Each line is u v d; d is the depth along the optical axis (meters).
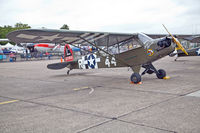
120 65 7.90
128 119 3.30
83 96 5.25
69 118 3.46
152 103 4.25
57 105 4.38
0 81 8.79
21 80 8.99
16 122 3.34
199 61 17.19
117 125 3.04
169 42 6.50
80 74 10.81
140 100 4.57
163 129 2.82
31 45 38.69
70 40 7.18
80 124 3.14
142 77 8.43
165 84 6.57
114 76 9.41
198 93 5.08
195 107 3.84
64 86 7.01
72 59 10.43
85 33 6.36
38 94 5.73
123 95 5.18
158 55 6.73
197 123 3.01
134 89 5.95
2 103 4.75
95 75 10.12
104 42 7.79
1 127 3.13
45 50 38.75
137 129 2.86
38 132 2.88
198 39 14.05
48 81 8.45
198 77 7.95
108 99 4.80
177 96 4.82
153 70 7.88
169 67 12.65
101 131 2.83
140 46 7.07
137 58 7.20
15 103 4.72
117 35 6.91
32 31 5.46
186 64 14.53
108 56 8.26
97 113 3.70
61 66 10.54
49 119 3.44
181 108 3.81
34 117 3.57
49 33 5.88
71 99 4.94
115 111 3.78
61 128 3.00
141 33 7.18
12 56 30.59
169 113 3.53
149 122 3.12
